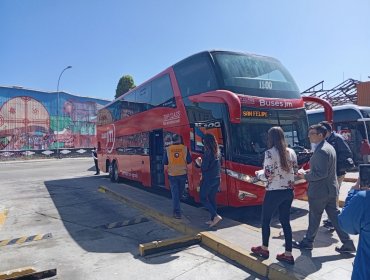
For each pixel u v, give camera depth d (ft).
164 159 24.68
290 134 26.14
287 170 15.49
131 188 43.39
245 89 25.18
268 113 25.39
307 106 67.82
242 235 19.99
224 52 26.58
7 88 124.47
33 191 42.96
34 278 15.69
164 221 24.98
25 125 128.77
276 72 27.53
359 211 7.98
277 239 19.43
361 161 53.67
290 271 14.65
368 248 8.00
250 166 23.90
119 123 49.01
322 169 16.33
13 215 28.99
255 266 15.97
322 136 16.78
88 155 137.18
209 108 25.90
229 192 24.06
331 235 20.18
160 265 17.12
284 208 15.79
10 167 88.17
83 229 24.13
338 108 58.03
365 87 88.74
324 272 14.53
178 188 24.47
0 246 20.59
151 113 36.60
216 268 16.56
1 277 15.24
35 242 21.30
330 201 17.06
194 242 19.98
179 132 30.09
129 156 44.11
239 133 24.12
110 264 17.44
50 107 136.46
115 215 28.30
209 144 22.15
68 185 48.85
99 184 49.62
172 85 31.68
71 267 17.19
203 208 28.48
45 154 126.11
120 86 136.26
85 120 148.36
